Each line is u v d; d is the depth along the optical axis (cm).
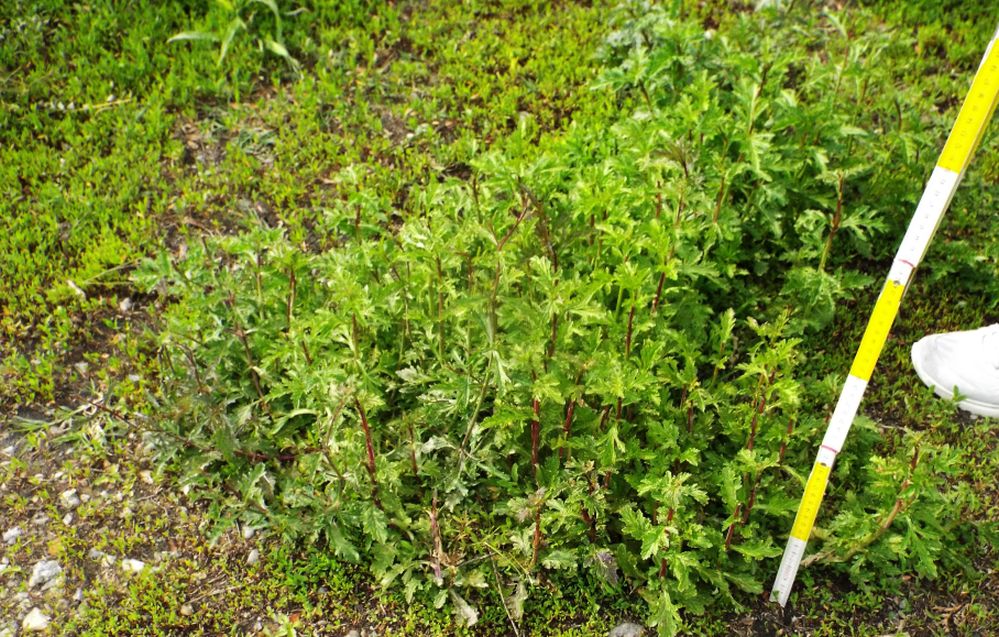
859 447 374
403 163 484
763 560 346
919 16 558
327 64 530
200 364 377
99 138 486
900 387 408
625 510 321
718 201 386
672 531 300
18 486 367
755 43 517
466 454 338
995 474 378
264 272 372
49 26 529
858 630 334
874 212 393
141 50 514
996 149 481
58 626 331
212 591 340
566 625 334
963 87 515
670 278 362
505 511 338
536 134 500
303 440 366
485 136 497
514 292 364
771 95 441
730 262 403
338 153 489
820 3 569
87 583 342
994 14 552
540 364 318
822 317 407
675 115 424
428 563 330
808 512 304
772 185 404
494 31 554
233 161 482
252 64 524
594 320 338
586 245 393
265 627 332
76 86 500
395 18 548
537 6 565
